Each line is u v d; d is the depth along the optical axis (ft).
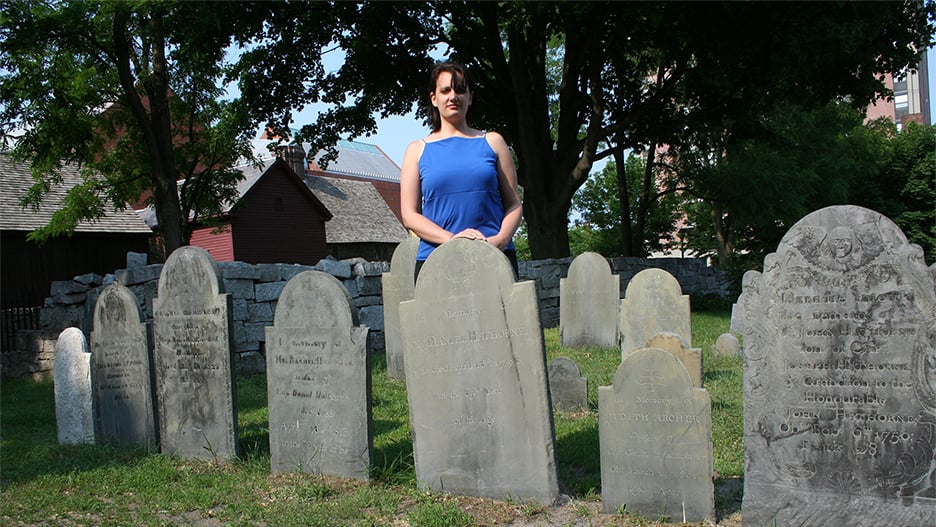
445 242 16.07
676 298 33.76
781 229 111.65
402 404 27.07
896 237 12.41
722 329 49.88
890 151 121.90
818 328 13.03
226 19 59.88
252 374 37.63
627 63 77.36
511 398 15.47
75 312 43.32
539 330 15.12
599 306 43.19
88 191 72.84
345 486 17.15
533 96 69.21
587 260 43.68
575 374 24.80
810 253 13.07
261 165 87.35
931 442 12.14
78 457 21.17
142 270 38.75
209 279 19.94
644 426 14.58
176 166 79.25
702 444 14.10
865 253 12.62
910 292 12.29
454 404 16.07
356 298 43.29
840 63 58.65
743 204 90.89
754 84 60.18
